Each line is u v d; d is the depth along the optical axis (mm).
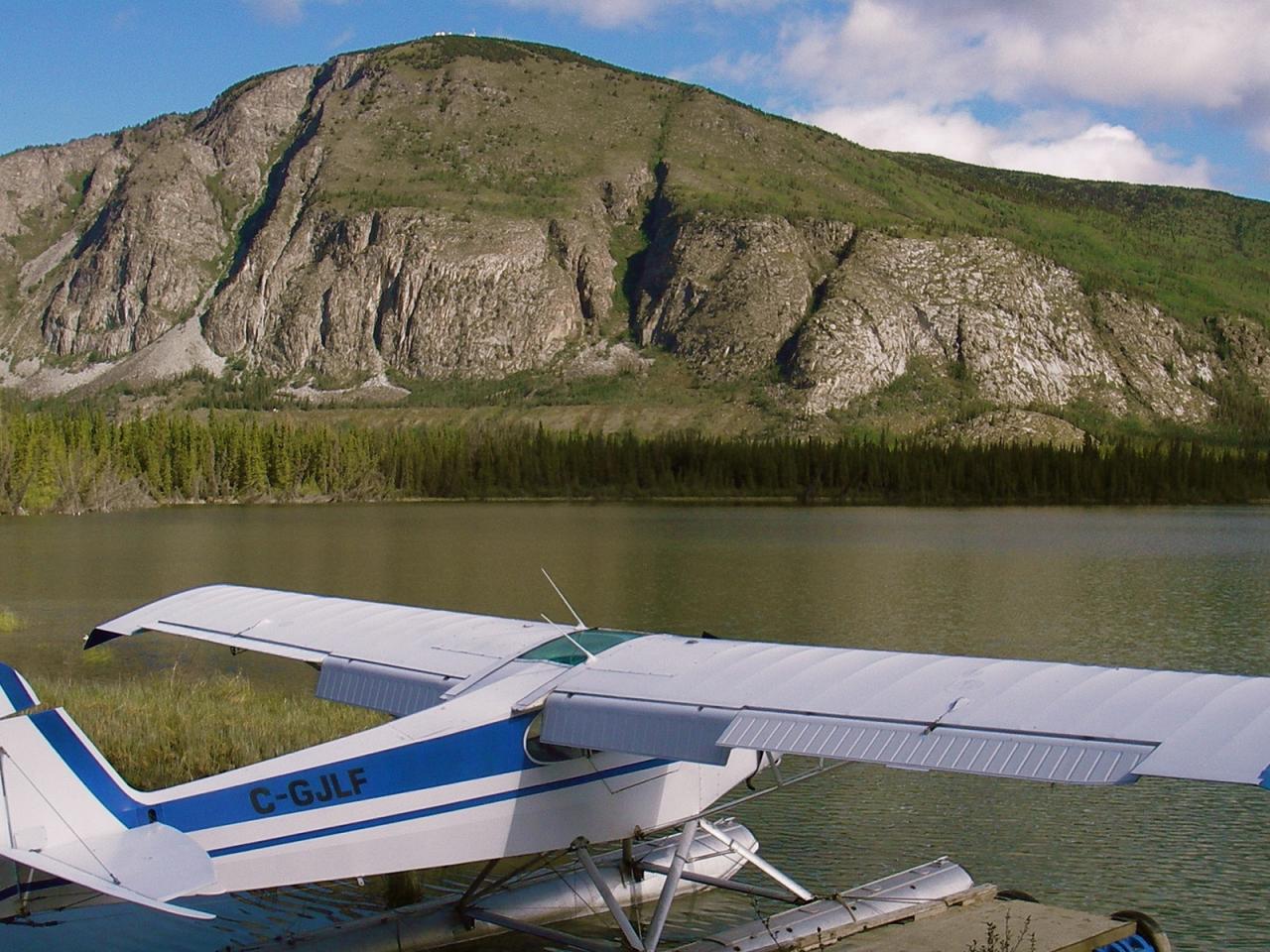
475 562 73938
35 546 88750
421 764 11164
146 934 12906
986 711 9922
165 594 54094
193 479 179000
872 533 109000
